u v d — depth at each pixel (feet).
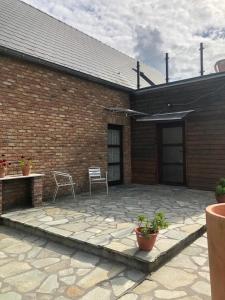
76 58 29.99
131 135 34.37
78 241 13.60
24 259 12.62
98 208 20.47
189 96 29.25
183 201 22.90
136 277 10.78
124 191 28.43
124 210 19.75
